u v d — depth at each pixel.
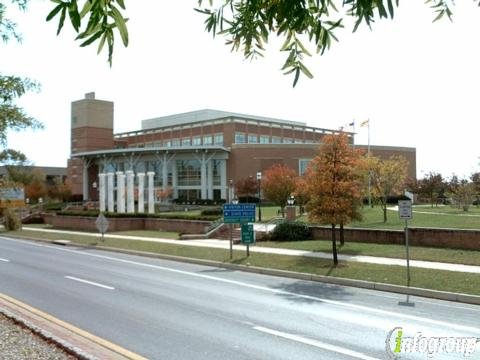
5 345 6.81
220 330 8.55
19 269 17.72
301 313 10.11
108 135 106.75
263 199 67.38
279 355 7.04
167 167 86.56
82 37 2.12
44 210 61.81
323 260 18.30
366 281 14.07
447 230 20.44
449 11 2.56
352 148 19.03
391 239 22.52
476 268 15.73
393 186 34.56
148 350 7.27
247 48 2.89
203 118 108.81
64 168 135.75
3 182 11.95
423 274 14.48
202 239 29.69
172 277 15.79
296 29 2.32
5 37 7.99
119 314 9.87
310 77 2.72
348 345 7.60
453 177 63.09
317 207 17.53
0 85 7.42
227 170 82.25
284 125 96.50
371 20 2.12
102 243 28.92
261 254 20.50
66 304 10.93
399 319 9.57
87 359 6.24
